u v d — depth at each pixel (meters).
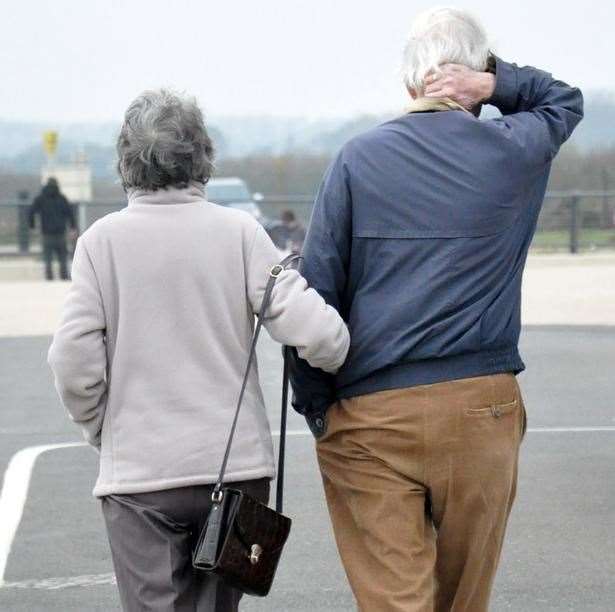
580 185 98.62
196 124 9.55
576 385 29.30
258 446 9.40
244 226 9.59
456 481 9.54
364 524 9.71
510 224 9.62
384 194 9.60
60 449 22.98
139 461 9.25
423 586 9.50
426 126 9.66
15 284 64.31
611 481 19.81
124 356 9.35
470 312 9.48
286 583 15.03
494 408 9.53
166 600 9.29
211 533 9.05
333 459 9.95
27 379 31.80
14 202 75.50
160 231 9.45
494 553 9.87
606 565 15.59
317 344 9.35
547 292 53.12
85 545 16.72
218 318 9.44
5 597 14.68
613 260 72.56
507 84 9.91
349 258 9.81
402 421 9.48
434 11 10.03
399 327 9.52
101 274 9.41
